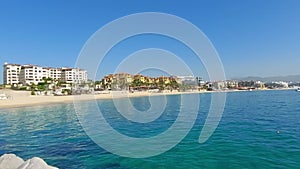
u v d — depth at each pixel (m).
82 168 10.13
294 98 60.38
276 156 10.57
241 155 10.91
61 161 11.20
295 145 12.23
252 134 15.34
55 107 49.03
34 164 7.60
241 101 50.66
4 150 13.69
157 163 10.40
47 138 16.97
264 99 57.22
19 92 81.19
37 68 137.38
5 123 26.42
